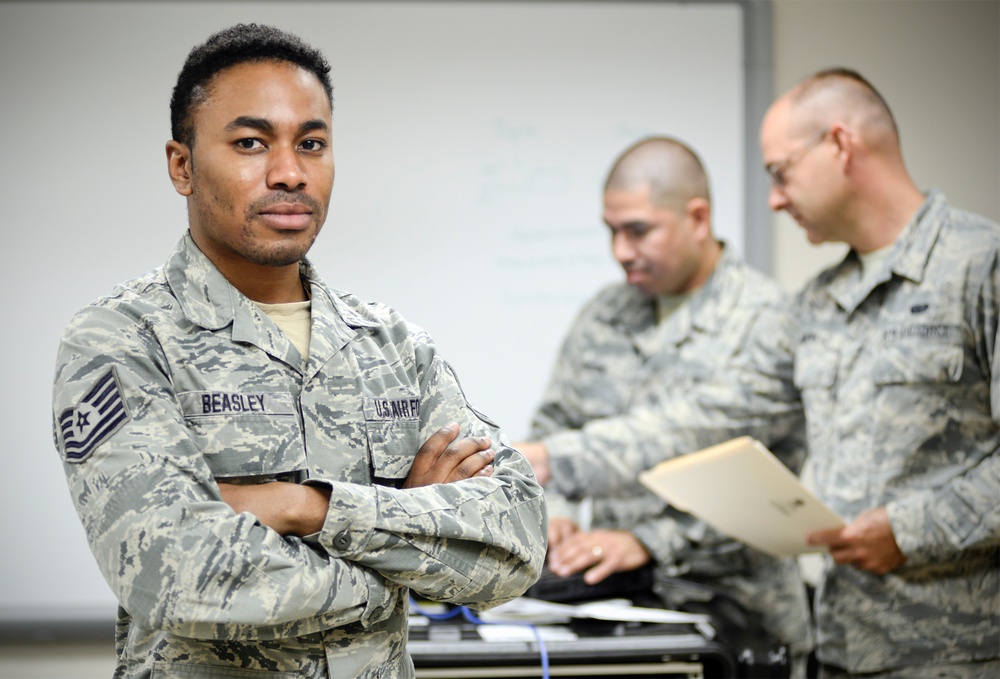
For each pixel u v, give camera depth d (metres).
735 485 1.68
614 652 1.50
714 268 2.24
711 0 2.69
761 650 1.55
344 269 2.66
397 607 1.03
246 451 0.98
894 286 1.76
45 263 2.59
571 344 2.40
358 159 2.66
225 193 1.00
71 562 2.56
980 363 1.66
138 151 2.61
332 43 2.66
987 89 2.71
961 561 1.66
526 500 1.07
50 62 2.60
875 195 1.79
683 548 1.98
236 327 1.01
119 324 0.98
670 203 2.18
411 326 1.20
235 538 0.91
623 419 2.09
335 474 1.01
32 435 2.57
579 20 2.68
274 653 0.95
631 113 2.69
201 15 2.63
